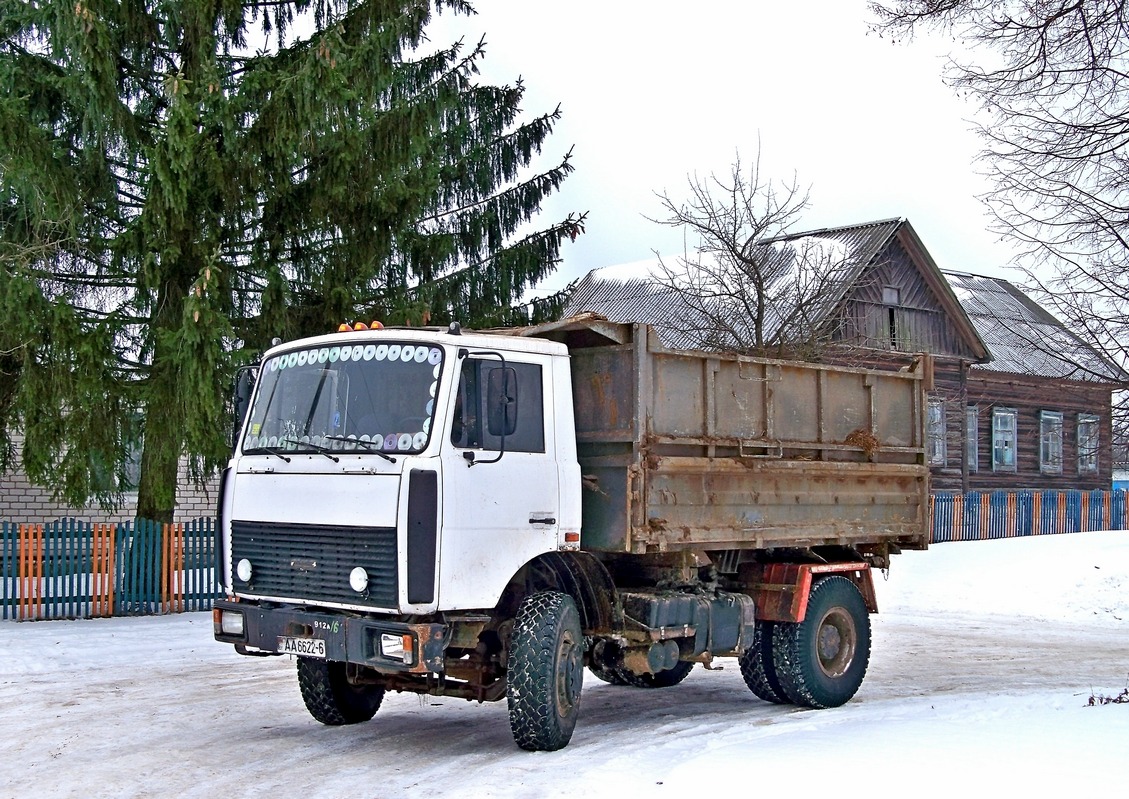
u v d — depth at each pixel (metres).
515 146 21.44
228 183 14.47
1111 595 18.52
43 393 13.91
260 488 7.66
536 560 7.98
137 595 15.16
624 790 6.48
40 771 7.19
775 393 9.45
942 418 33.06
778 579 9.63
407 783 6.89
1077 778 6.21
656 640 8.34
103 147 14.73
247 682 10.74
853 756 6.93
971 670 12.09
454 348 7.32
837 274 25.50
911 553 23.89
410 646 6.85
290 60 15.79
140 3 14.92
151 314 14.72
